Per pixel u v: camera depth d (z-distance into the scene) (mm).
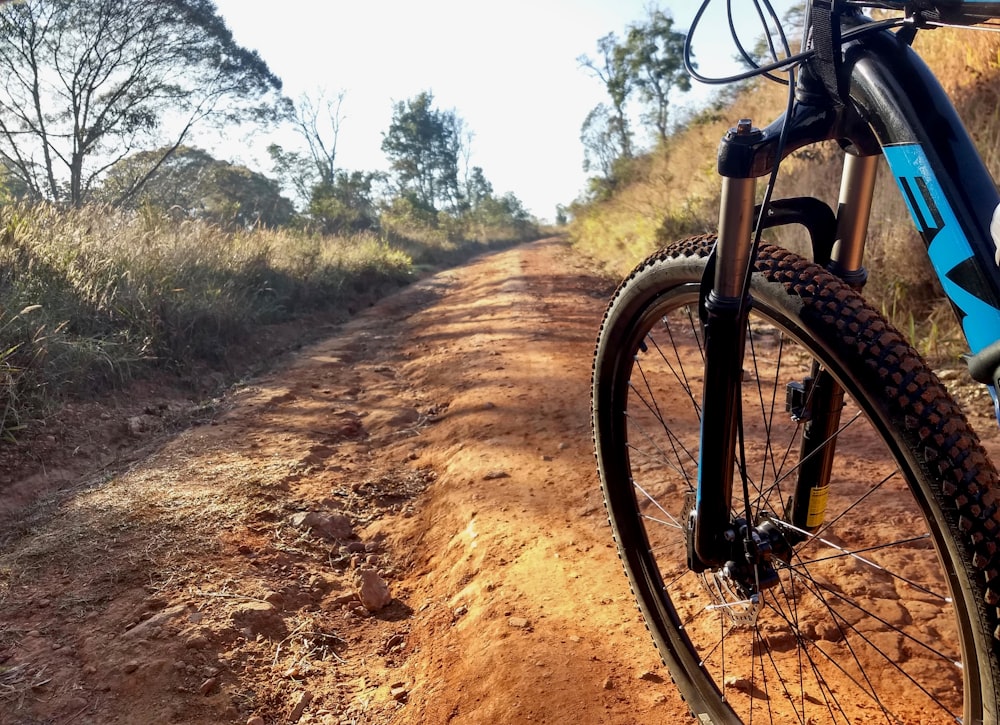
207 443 4848
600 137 45281
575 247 25141
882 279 6035
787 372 5457
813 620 2328
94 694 2359
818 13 1367
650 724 2041
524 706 2182
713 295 1440
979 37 8320
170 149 25609
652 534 3102
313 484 4168
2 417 4637
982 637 1053
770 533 1529
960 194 1175
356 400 6172
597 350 1930
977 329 1149
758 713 2014
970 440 1100
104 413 5281
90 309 6598
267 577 3109
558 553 3096
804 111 1403
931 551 2623
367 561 3424
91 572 3062
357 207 37156
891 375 1158
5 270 6395
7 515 3760
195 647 2557
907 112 1243
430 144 72812
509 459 4242
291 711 2350
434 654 2627
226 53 24734
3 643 2607
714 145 15680
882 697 2041
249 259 10758
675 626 1888
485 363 6746
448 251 33188
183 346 6969
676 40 40938
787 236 7590
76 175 22891
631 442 4117
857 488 3158
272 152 45250
